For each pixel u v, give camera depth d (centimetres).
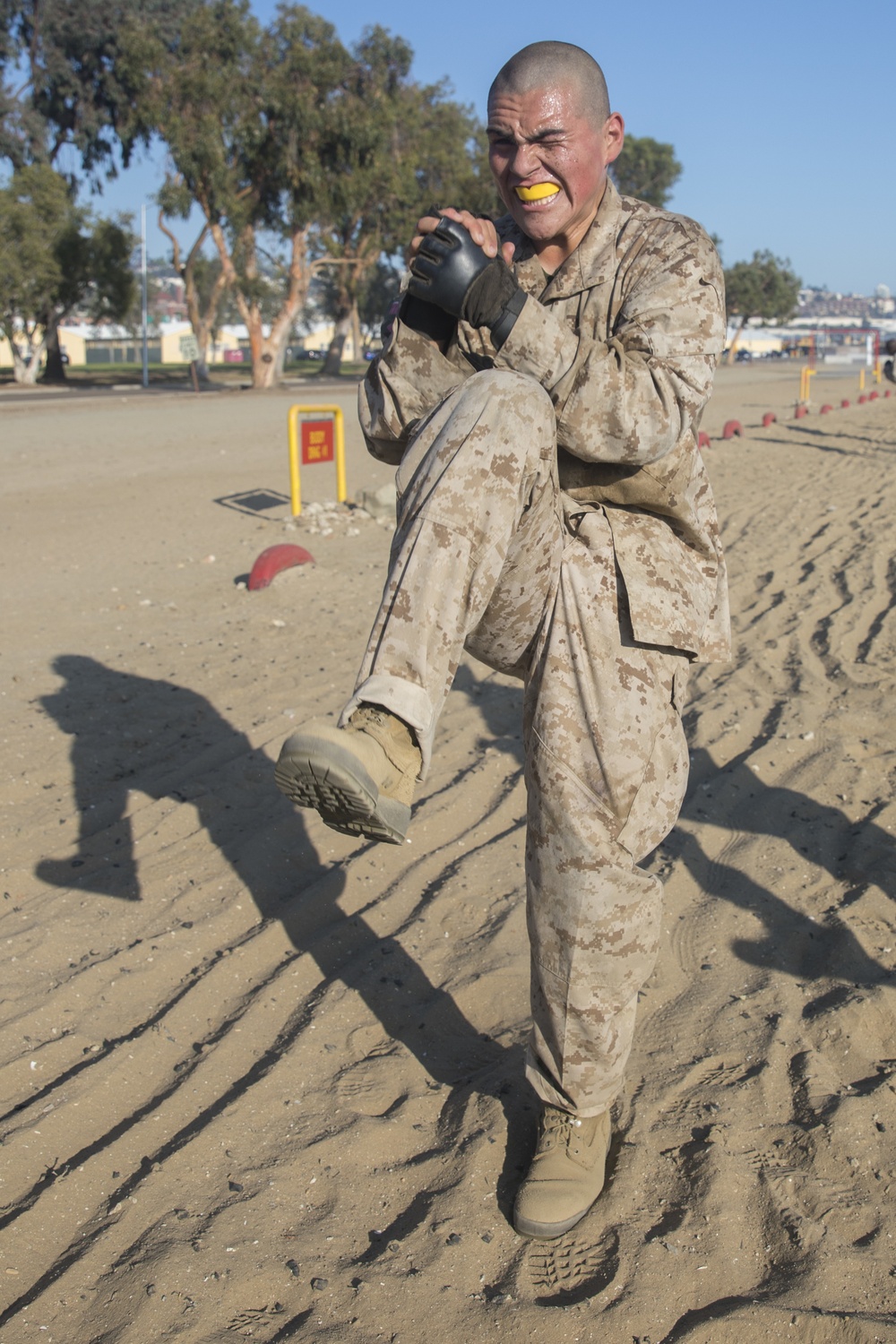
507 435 187
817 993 303
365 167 4219
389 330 221
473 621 191
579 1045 220
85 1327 196
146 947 328
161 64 3919
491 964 318
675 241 213
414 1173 238
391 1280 206
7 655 635
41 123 4859
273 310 9688
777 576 820
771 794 435
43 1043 283
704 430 2256
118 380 5441
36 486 1368
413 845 399
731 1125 248
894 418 2475
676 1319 198
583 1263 212
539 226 218
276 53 4000
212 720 525
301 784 176
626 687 211
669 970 318
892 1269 207
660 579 213
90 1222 224
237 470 1562
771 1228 218
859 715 517
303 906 352
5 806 430
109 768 468
